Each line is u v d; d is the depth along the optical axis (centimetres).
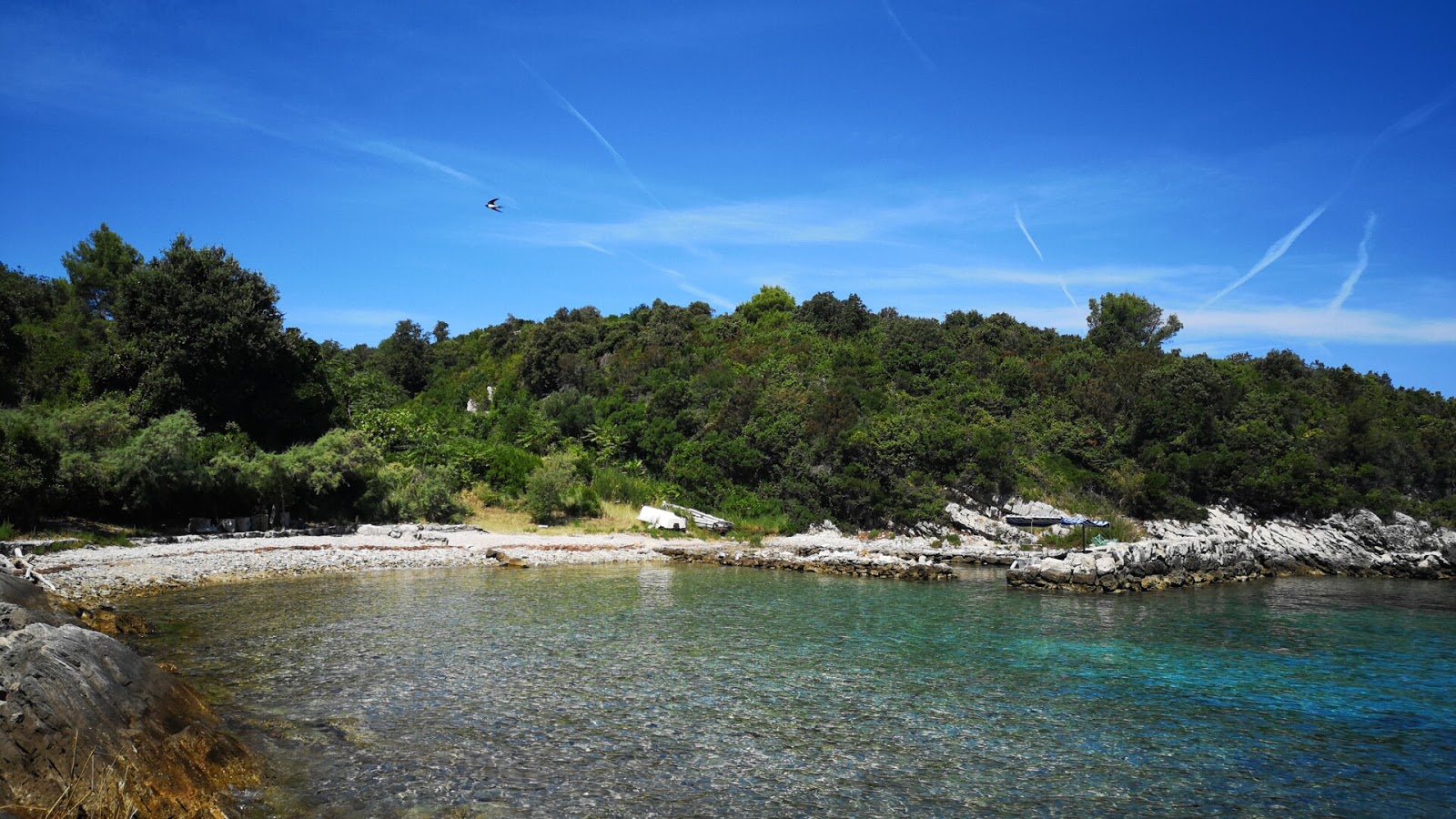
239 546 3497
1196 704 1769
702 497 5641
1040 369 7575
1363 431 6334
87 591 2538
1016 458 6131
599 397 7131
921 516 5456
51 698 1019
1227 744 1507
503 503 5112
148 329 4203
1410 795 1290
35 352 4397
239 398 4312
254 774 1195
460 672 1827
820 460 5772
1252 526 5850
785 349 7931
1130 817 1177
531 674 1825
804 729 1512
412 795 1161
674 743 1411
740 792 1216
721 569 3966
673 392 6438
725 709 1619
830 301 9250
